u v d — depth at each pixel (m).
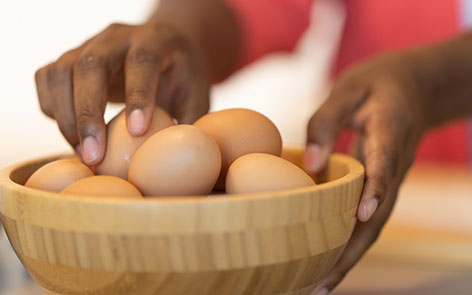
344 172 0.57
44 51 2.17
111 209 0.44
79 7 2.17
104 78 0.56
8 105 2.14
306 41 2.02
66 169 0.52
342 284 0.65
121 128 0.54
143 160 0.50
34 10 2.15
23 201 0.46
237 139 0.54
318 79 2.12
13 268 0.67
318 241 0.47
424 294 0.63
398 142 0.58
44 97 0.59
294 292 0.48
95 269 0.45
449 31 1.31
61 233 0.45
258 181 0.49
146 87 0.55
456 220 0.77
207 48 1.02
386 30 1.34
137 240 0.44
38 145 2.03
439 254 0.69
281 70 2.24
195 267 0.44
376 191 0.53
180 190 0.50
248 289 0.46
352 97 0.63
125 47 0.59
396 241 0.70
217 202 0.44
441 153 1.34
